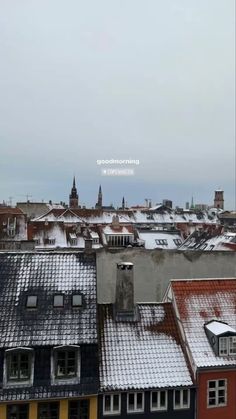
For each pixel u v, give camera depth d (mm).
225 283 30000
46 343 24359
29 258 28438
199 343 26172
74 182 161750
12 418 23266
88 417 23797
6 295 26391
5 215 75000
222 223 128250
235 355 25625
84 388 23641
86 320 25641
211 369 24750
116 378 24453
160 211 129125
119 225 85250
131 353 25875
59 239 76000
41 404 23469
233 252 42281
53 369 23859
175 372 25266
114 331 26922
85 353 24500
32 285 27062
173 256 41094
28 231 75688
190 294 28828
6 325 24953
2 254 28406
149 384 24359
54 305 26125
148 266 40562
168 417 24359
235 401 25156
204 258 41750
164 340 26953
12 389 23188
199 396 24672
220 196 182000
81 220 105312
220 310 28359
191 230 106062
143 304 28797
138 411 24172
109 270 39719
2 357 23719
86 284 27422
